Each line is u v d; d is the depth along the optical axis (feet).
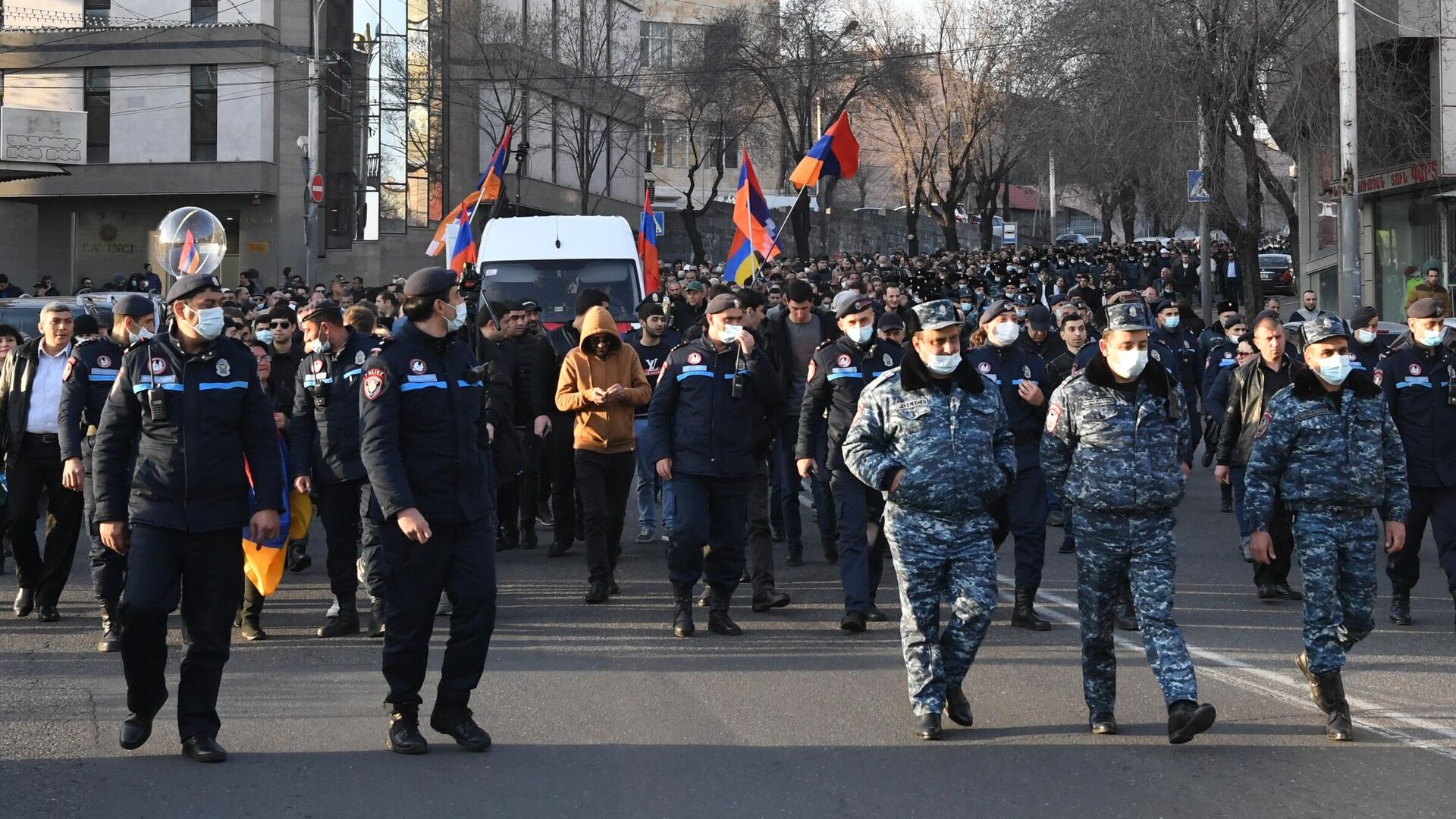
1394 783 19.76
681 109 185.47
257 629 30.30
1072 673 26.43
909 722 23.06
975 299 83.51
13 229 143.33
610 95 172.45
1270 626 30.48
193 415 21.02
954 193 183.21
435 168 155.53
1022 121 90.38
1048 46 85.66
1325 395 22.86
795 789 19.67
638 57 186.70
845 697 24.68
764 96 175.73
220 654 21.35
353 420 30.12
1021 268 122.01
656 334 41.60
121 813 18.71
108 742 22.18
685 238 202.90
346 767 20.80
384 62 150.61
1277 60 82.23
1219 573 37.04
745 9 182.70
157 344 21.15
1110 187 93.97
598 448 33.55
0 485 33.06
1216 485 55.11
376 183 150.10
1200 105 81.25
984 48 170.30
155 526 20.92
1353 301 73.15
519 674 26.53
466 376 21.48
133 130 141.18
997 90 160.97
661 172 239.71
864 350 30.71
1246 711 23.58
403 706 21.49
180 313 21.03
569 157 178.60
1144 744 21.72
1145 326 21.35
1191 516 47.19
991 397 22.68
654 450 30.01
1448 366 30.22
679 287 59.88
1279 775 20.12
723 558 30.07
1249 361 35.60
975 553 22.40
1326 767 20.51
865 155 254.88
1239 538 42.55
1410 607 32.09
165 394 20.95
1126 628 30.37
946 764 20.75
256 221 143.43
